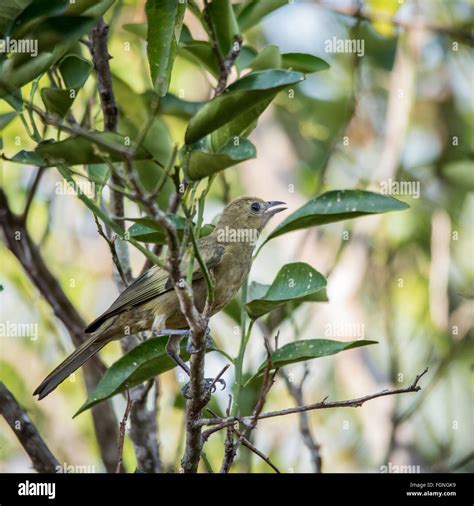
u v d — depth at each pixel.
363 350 14.84
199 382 7.27
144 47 14.12
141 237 8.23
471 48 17.09
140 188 5.79
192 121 6.60
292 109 16.64
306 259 15.62
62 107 7.43
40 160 7.02
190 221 6.25
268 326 11.55
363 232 14.83
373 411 13.77
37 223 14.88
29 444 10.02
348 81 17.08
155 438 10.52
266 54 9.38
